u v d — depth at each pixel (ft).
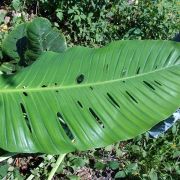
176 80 1.76
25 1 4.41
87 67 1.85
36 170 3.00
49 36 2.32
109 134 1.69
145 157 3.28
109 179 3.24
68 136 1.84
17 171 2.93
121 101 1.75
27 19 4.33
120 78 1.79
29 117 1.76
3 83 1.87
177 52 1.80
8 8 4.37
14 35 2.49
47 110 1.77
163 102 1.73
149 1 4.42
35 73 1.89
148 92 1.75
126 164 3.27
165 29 4.36
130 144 3.39
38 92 1.83
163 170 3.28
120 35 4.42
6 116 1.77
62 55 1.93
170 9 4.38
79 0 4.20
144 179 3.12
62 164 3.08
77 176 3.07
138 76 1.78
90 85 1.80
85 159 3.25
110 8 4.48
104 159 3.31
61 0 4.23
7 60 2.62
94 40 4.24
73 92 1.80
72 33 4.30
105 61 1.84
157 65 1.79
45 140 1.71
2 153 2.05
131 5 4.48
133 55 1.82
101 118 1.73
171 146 3.32
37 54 2.35
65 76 1.85
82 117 1.73
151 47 1.82
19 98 1.82
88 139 1.69
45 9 4.39
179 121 3.43
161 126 2.31
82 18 4.15
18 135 1.72
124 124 1.71
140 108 1.73
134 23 4.50
